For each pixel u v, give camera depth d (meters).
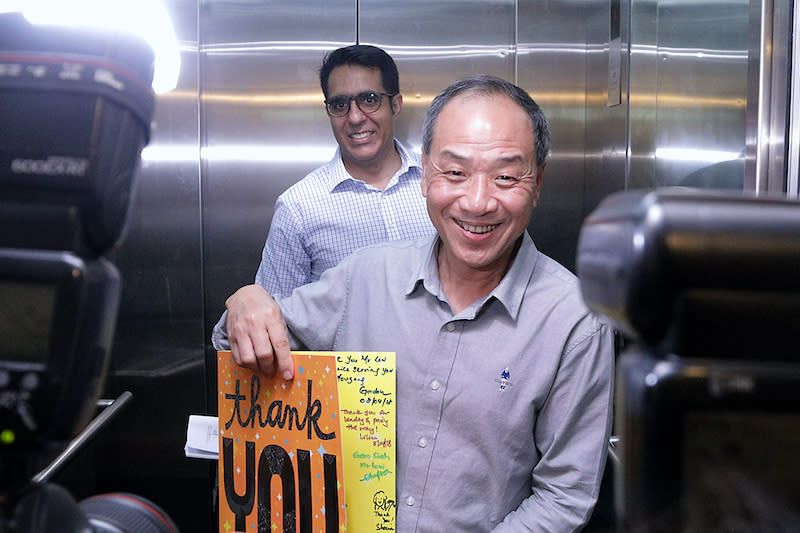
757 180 1.37
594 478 1.14
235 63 3.02
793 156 1.34
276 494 1.09
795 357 0.35
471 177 1.06
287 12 3.01
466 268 1.16
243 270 3.12
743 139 1.61
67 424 0.46
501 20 3.07
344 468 1.10
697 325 0.35
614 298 0.37
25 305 0.43
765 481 0.35
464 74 3.10
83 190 0.44
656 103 2.30
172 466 3.13
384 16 3.05
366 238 2.41
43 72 0.44
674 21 2.12
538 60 3.10
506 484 1.17
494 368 1.15
